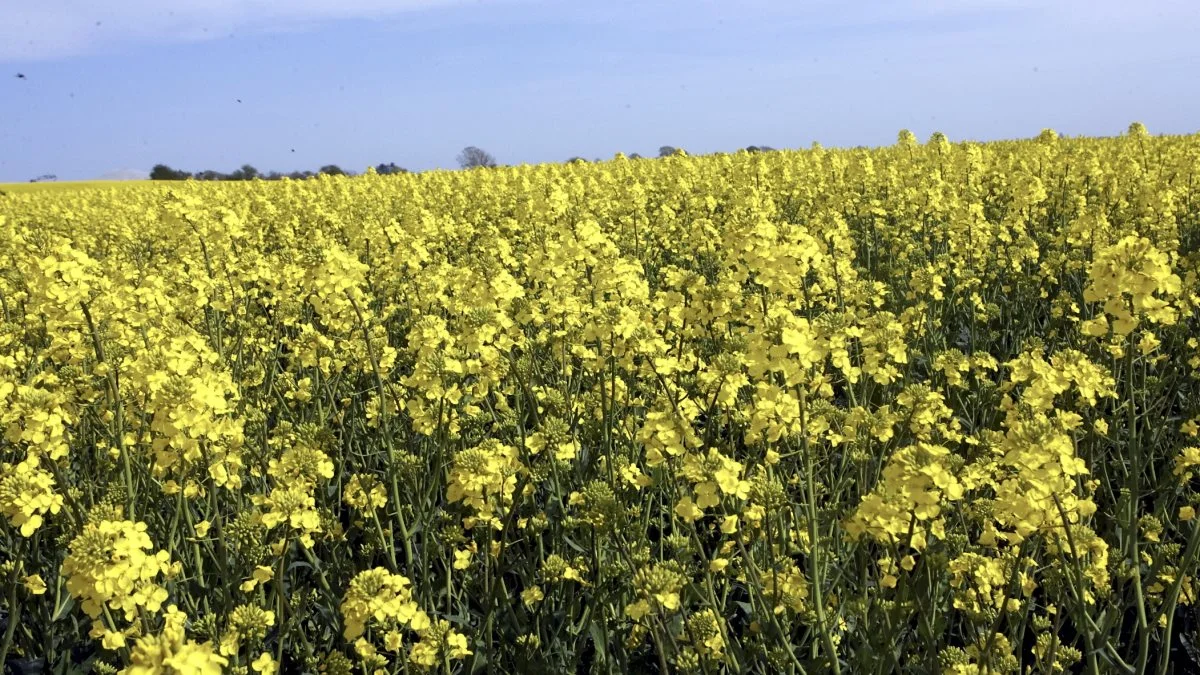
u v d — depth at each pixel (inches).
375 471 240.7
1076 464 122.0
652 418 149.4
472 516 179.6
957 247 396.8
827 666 149.6
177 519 172.2
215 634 142.7
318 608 182.9
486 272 249.1
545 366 267.3
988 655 130.1
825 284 313.0
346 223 565.6
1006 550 162.2
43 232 595.8
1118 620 165.2
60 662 172.2
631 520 190.9
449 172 1041.5
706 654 142.3
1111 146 781.9
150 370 175.3
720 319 208.1
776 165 754.8
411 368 302.7
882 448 203.8
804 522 177.9
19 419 164.9
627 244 448.1
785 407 158.2
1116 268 155.3
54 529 199.0
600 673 170.6
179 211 313.4
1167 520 200.4
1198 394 267.1
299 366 287.3
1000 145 1104.2
